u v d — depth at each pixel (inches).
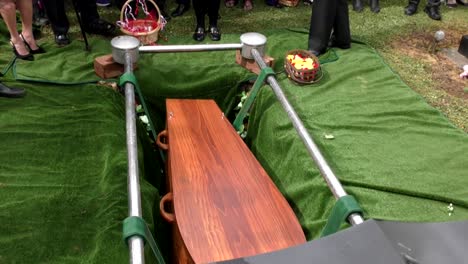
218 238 81.0
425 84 150.7
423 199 98.3
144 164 118.6
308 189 101.3
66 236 83.0
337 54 160.9
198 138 109.7
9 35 154.4
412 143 116.3
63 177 97.4
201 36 164.2
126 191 94.7
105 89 130.1
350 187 100.1
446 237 57.0
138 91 118.1
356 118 124.9
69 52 147.5
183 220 84.2
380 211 93.8
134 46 130.7
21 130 108.6
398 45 177.5
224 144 108.1
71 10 179.3
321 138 115.6
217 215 86.2
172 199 91.7
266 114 129.1
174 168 98.4
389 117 126.4
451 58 171.3
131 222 67.2
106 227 84.7
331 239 57.2
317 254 55.3
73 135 109.8
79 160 103.0
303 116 124.6
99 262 77.4
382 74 150.3
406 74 156.0
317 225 93.4
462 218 93.3
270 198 91.6
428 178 103.8
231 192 92.4
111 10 185.0
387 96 136.8
